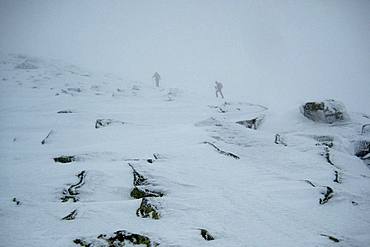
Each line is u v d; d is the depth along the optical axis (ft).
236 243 18.70
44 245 17.75
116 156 34.88
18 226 20.35
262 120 59.52
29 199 25.22
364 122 59.67
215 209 23.02
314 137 50.93
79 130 47.55
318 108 58.90
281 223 21.53
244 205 23.97
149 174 28.40
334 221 22.29
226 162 33.35
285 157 36.35
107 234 18.04
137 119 57.57
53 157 35.60
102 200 25.45
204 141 39.60
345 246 18.67
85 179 28.04
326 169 33.78
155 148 37.47
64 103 70.69
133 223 20.72
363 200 26.09
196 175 29.40
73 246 17.48
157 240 17.92
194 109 67.41
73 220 21.02
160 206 22.53
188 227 20.21
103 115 59.11
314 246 18.54
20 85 91.71
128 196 26.32
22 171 31.19
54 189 27.02
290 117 62.64
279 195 26.07
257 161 34.96
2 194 26.03
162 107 68.03
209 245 18.17
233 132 43.37
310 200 25.38
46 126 52.29
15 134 47.32
